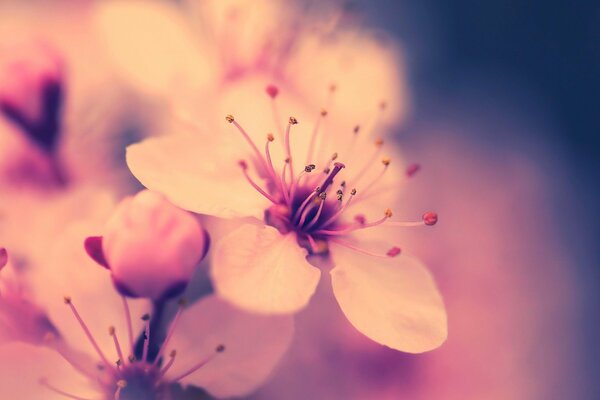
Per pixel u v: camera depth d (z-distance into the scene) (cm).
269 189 11
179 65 12
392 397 12
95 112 12
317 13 13
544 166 16
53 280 11
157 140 10
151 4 12
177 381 11
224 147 11
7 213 11
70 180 12
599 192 16
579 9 18
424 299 10
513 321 13
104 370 11
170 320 11
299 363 12
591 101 18
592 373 14
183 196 10
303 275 10
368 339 12
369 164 11
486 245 13
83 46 13
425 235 13
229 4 13
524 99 17
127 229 10
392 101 12
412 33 17
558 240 14
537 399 13
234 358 11
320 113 11
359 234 11
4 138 12
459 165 14
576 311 14
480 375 12
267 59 13
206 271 11
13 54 11
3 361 11
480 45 18
